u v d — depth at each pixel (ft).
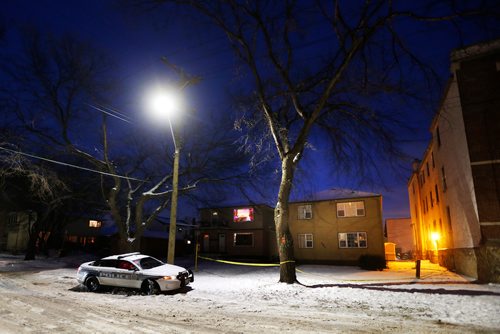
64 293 43.86
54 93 68.59
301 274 72.28
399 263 107.65
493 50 59.00
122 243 78.18
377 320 27.17
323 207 104.58
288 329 24.22
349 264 98.58
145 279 42.93
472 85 59.93
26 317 27.96
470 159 58.03
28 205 115.75
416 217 141.49
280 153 54.70
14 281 57.16
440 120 78.89
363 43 45.29
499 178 55.77
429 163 101.04
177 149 58.39
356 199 101.14
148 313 30.32
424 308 31.94
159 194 80.02
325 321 26.89
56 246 155.53
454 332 23.27
